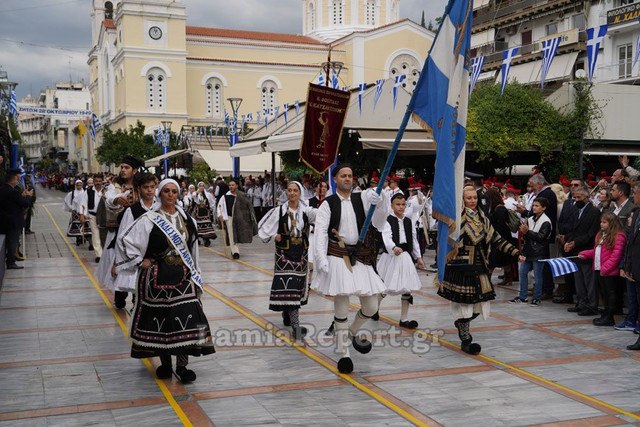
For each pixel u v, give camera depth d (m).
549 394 5.68
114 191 9.40
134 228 5.79
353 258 6.16
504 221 10.41
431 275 12.36
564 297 9.76
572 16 32.31
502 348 7.18
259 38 54.88
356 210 6.23
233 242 15.23
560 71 30.36
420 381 6.03
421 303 9.66
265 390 5.77
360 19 57.66
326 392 5.72
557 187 10.45
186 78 52.00
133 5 49.72
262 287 11.10
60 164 87.69
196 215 17.91
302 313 8.91
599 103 19.77
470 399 5.55
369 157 16.48
